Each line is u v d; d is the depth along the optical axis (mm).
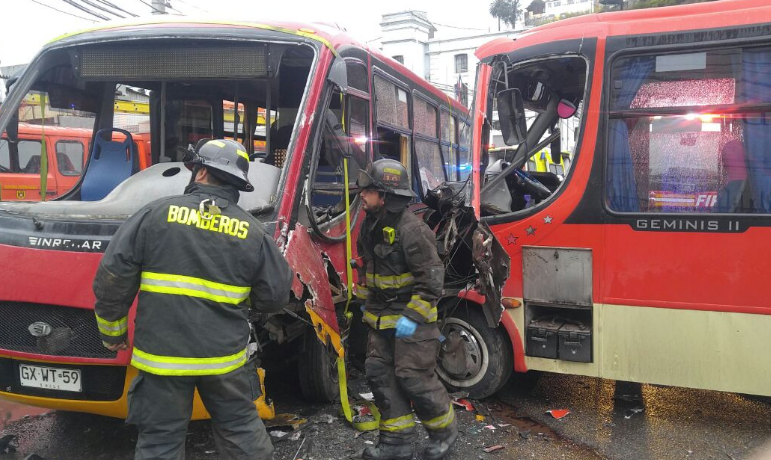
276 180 3828
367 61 5027
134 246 2449
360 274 3598
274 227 3346
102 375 3107
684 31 3881
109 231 3256
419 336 3295
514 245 4270
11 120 4246
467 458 3566
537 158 6457
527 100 5141
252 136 5398
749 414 4230
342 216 4254
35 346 3141
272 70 3836
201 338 2441
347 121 4516
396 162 3334
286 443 3705
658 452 3650
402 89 6230
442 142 8203
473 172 4160
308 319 3836
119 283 2422
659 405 4426
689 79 3877
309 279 3395
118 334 2592
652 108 3951
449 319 4469
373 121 5184
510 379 5016
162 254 2443
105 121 5105
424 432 3943
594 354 4066
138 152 5297
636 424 4078
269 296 2625
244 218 2605
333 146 3994
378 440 3693
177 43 3941
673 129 3906
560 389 4777
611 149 4035
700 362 3801
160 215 2477
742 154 3748
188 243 2459
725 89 3797
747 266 3678
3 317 3205
